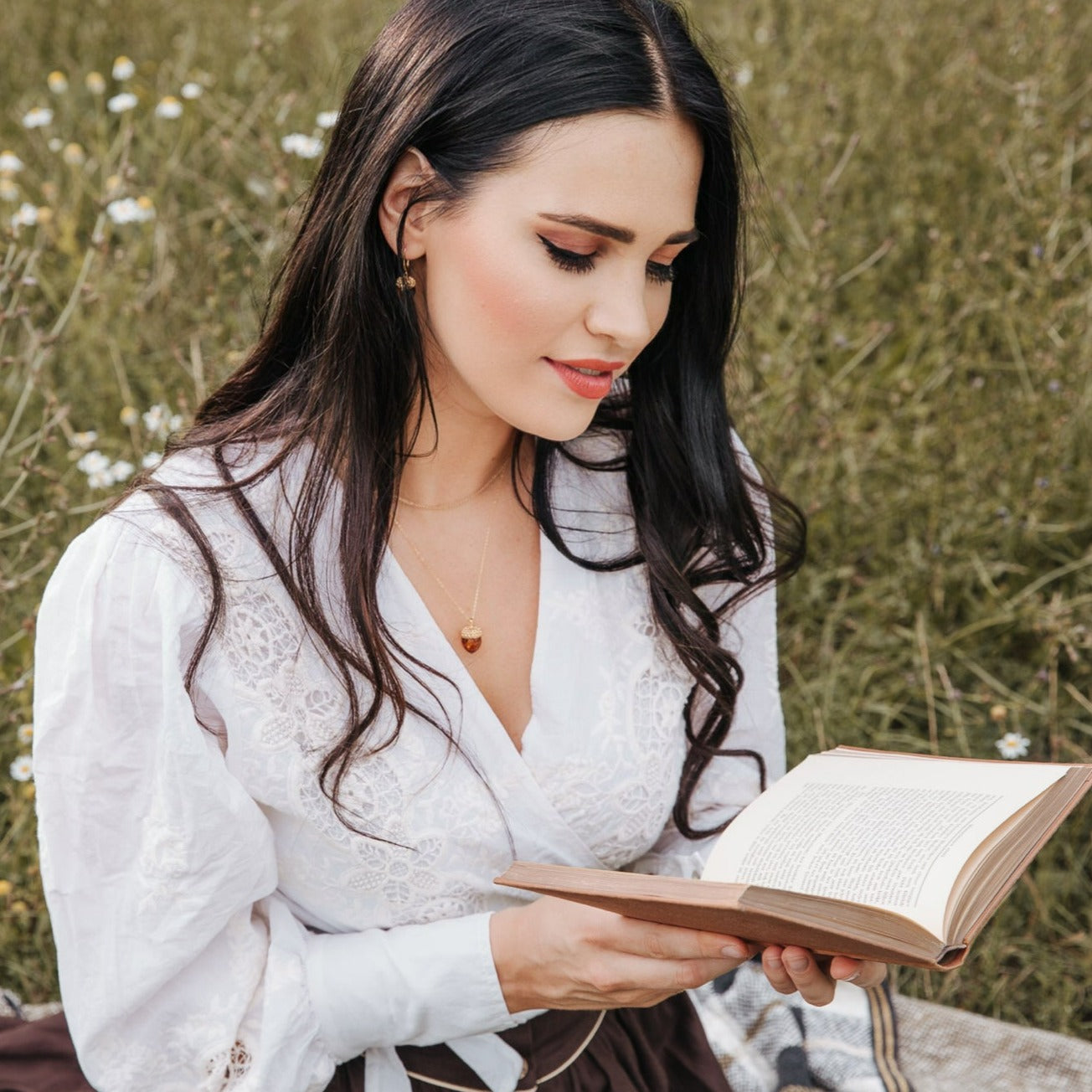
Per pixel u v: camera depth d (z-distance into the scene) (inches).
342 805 54.4
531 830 56.6
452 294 50.8
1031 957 91.5
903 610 108.7
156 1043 55.1
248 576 53.1
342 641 53.9
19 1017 76.0
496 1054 58.7
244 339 112.5
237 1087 54.5
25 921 89.6
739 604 64.6
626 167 47.9
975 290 125.1
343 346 53.1
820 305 119.3
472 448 57.2
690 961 50.1
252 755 53.4
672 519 61.1
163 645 51.3
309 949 56.1
